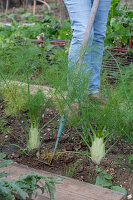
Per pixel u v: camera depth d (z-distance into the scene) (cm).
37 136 248
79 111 258
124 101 255
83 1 280
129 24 477
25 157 243
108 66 397
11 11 1397
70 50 298
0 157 166
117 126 245
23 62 263
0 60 298
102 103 268
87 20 284
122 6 534
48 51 443
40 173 211
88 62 271
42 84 289
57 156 236
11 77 283
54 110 327
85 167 227
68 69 246
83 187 194
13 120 307
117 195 186
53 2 1494
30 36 550
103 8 311
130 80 285
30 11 1370
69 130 283
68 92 241
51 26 561
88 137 258
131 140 243
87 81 242
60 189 192
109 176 215
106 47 423
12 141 271
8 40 498
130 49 412
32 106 245
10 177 204
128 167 229
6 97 266
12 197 145
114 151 250
